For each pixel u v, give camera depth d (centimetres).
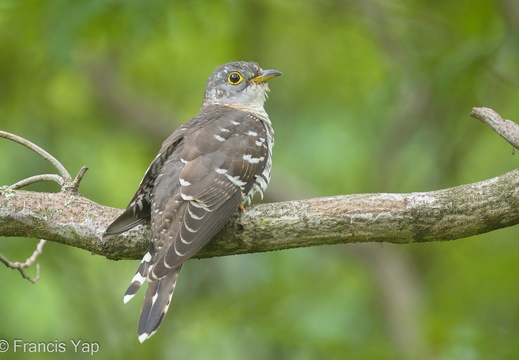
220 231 702
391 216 670
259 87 970
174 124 1530
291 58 1560
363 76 1520
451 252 1474
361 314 1380
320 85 1548
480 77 1212
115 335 1298
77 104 1505
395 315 1370
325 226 680
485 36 1263
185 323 1355
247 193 757
